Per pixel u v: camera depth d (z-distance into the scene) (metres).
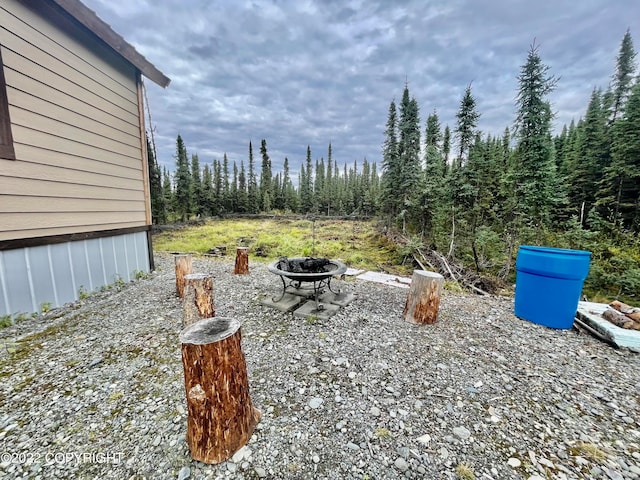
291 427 1.71
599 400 2.03
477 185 8.22
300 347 2.70
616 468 1.47
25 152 3.10
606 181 10.19
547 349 2.77
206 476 1.38
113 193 4.44
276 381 2.16
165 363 2.36
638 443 1.65
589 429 1.74
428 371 2.34
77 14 3.37
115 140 4.46
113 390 2.01
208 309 3.07
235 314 3.51
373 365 2.41
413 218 11.04
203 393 1.40
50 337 2.78
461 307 3.98
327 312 3.51
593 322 3.12
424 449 1.57
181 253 8.24
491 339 2.96
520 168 6.82
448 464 1.48
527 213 6.91
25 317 3.14
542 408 1.93
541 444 1.62
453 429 1.72
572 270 3.10
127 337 2.80
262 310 3.64
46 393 1.96
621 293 6.28
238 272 5.56
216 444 1.44
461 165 7.76
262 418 1.77
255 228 15.11
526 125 6.32
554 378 2.29
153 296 4.05
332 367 2.37
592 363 2.53
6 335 2.79
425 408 1.90
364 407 1.89
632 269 6.04
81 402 1.88
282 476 1.39
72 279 3.75
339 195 28.69
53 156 3.42
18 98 3.01
